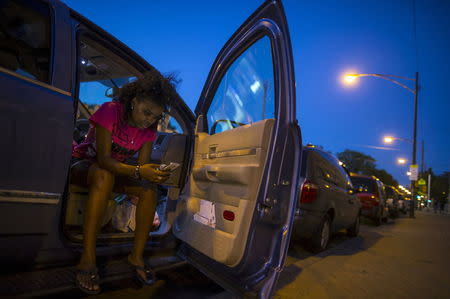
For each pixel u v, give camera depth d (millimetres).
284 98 2096
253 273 2059
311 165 4801
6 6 1832
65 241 2014
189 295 2631
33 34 1924
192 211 2639
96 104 3568
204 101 3043
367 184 11391
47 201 1806
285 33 2158
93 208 1991
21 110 1688
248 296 2018
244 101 2568
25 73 1816
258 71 2467
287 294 3082
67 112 1909
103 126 2068
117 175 2287
